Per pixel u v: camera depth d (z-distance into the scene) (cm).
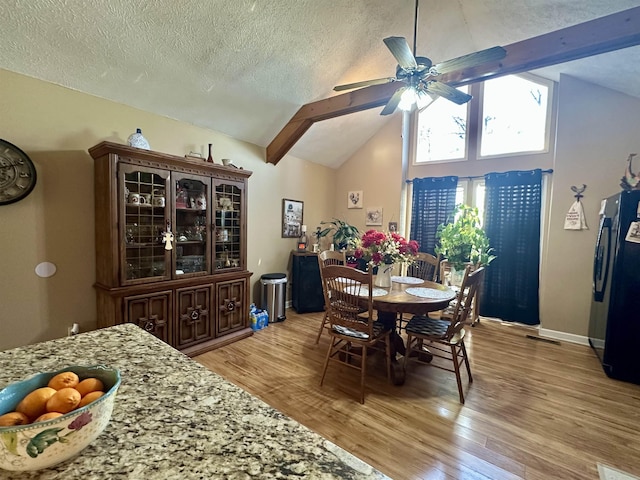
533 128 399
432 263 354
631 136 317
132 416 70
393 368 245
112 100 263
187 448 60
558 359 294
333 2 248
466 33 350
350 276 223
